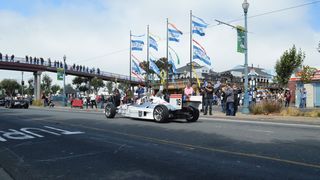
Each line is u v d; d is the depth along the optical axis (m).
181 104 16.03
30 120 17.23
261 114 20.33
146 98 16.86
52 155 8.27
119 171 6.66
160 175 6.33
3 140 10.57
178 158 7.70
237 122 15.77
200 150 8.55
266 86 54.03
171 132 11.85
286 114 19.38
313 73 32.75
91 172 6.63
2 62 57.12
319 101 32.59
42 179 6.24
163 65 51.00
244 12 21.20
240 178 6.05
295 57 44.06
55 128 13.52
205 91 20.14
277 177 6.08
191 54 29.69
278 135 10.96
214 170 6.61
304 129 12.74
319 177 6.06
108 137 10.92
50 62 63.34
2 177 6.40
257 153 8.09
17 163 7.51
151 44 34.72
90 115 20.80
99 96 38.72
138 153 8.30
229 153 8.13
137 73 36.22
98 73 72.50
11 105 35.19
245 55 21.09
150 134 11.43
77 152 8.56
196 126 13.66
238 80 52.19
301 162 7.15
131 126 13.83
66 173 6.59
